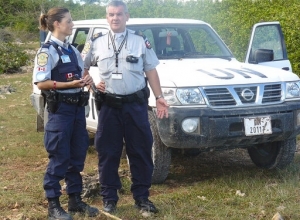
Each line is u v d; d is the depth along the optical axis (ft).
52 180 15.52
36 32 120.88
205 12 44.19
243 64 21.30
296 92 19.49
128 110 15.92
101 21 23.22
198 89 18.26
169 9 48.78
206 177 20.52
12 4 133.28
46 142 15.49
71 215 16.12
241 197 17.78
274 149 20.53
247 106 18.51
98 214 16.28
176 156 23.29
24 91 46.37
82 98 15.57
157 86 16.15
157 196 18.03
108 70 15.80
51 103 15.19
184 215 16.34
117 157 16.39
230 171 21.12
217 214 16.29
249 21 37.73
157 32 22.76
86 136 16.12
